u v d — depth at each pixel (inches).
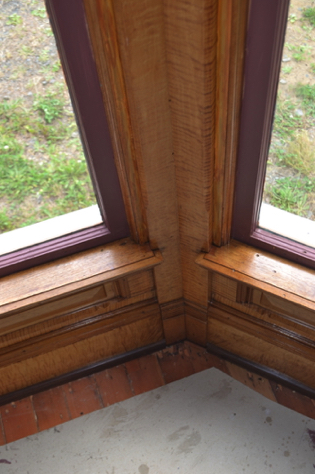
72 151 62.9
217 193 58.9
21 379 81.6
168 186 59.1
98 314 77.3
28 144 60.8
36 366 80.2
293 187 59.4
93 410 82.8
